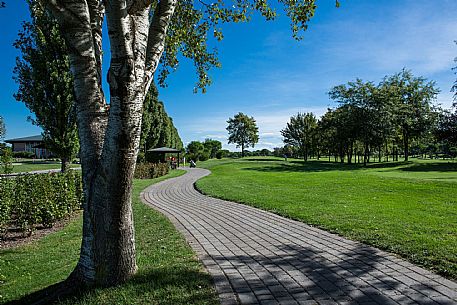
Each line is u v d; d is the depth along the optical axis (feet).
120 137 11.89
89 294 12.14
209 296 12.00
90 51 12.91
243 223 26.50
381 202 34.17
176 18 25.04
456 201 34.09
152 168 89.25
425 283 13.12
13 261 19.53
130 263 13.32
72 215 34.37
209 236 22.22
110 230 12.68
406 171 94.68
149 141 129.08
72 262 18.81
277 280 13.73
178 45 26.68
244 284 13.26
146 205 38.55
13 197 26.84
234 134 273.95
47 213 28.63
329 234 21.94
